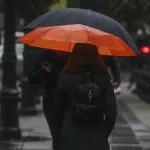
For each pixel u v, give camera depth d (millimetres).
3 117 18469
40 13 20656
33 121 24281
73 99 9719
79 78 9805
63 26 10258
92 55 9953
